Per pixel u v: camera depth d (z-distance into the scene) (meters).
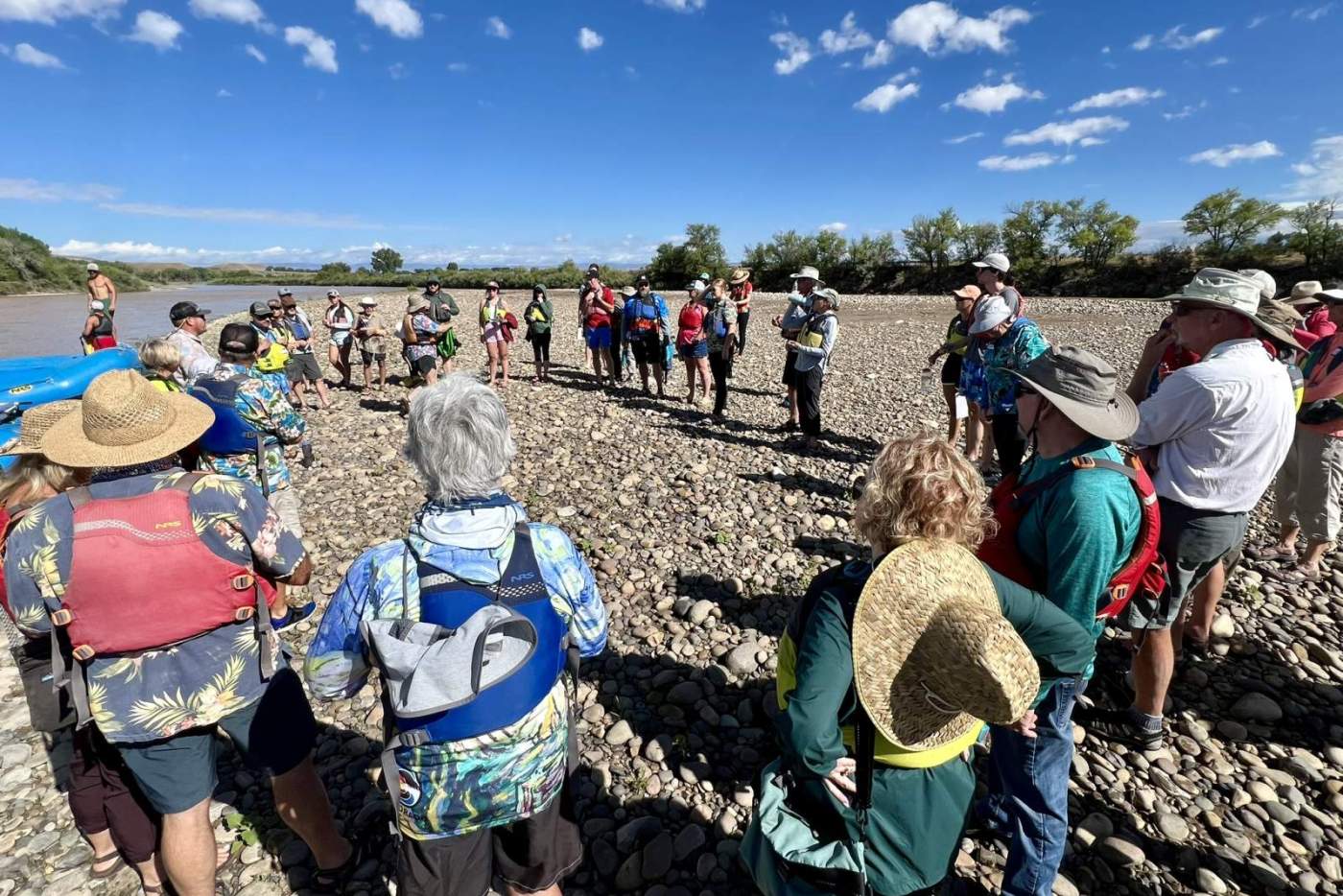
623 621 4.52
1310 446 4.47
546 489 7.04
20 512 2.18
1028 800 2.21
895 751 1.75
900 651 1.61
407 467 7.89
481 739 1.65
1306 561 4.69
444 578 1.69
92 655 1.95
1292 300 5.89
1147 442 2.89
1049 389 2.07
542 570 1.81
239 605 2.10
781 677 1.88
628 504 6.57
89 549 1.85
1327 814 2.88
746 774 3.21
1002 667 1.43
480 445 1.72
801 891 1.78
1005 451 5.50
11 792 3.16
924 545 1.67
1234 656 3.88
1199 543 2.80
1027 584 2.10
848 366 14.79
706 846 2.83
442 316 11.23
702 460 7.86
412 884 1.81
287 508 4.60
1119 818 2.88
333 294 12.88
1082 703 3.44
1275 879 2.58
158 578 1.91
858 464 7.77
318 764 3.31
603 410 10.60
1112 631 4.12
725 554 5.42
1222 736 3.32
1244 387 2.63
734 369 14.36
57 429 2.00
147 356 4.20
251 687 2.18
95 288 14.62
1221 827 2.82
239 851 2.84
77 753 2.44
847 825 1.75
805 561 5.29
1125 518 1.97
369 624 1.65
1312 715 3.44
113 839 2.44
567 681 1.95
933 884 1.81
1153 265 45.50
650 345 11.38
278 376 8.52
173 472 2.04
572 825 2.00
